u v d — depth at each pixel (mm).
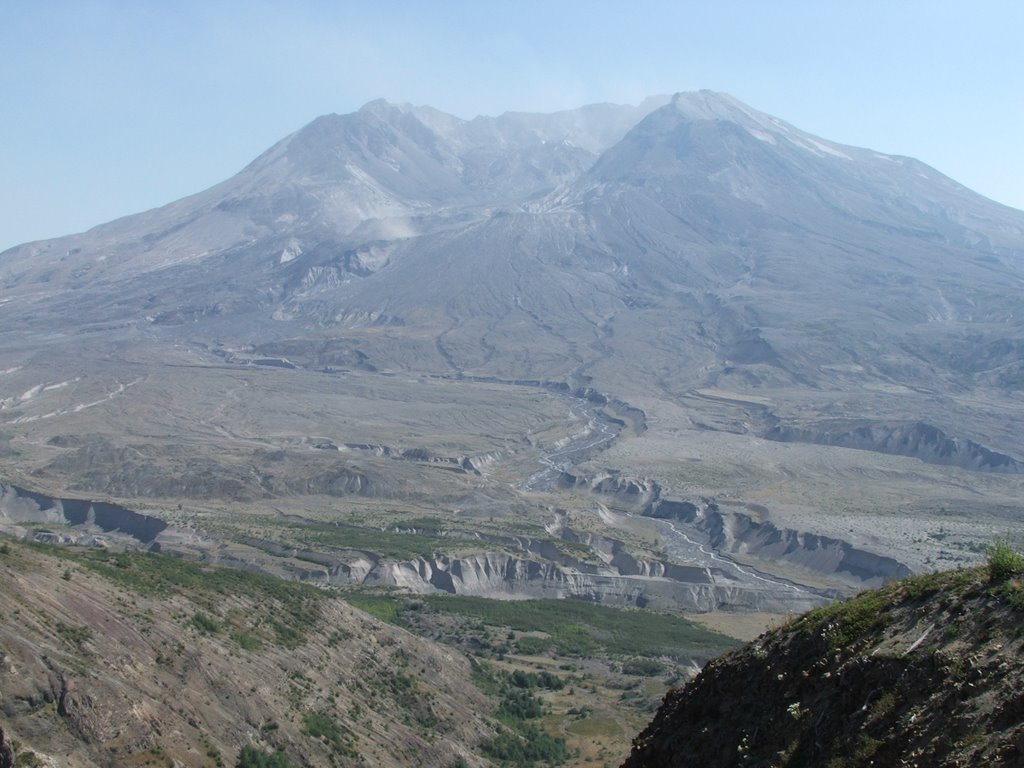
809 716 32406
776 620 139625
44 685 56250
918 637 31672
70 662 59156
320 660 80312
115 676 61031
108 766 54844
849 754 29719
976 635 30203
